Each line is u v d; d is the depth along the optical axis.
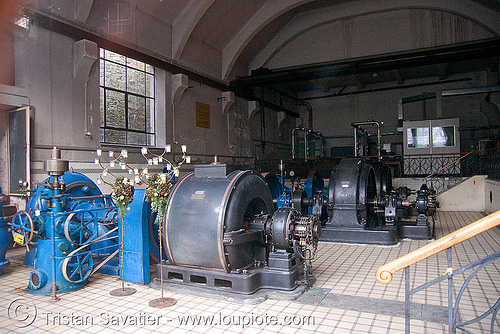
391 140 16.56
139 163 8.47
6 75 6.04
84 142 7.13
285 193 7.23
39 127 6.34
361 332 2.66
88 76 7.22
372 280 3.94
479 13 11.26
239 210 3.58
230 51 12.15
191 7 9.54
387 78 15.96
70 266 3.84
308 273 3.98
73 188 4.86
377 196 6.46
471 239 6.02
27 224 3.92
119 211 3.75
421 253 1.70
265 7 11.55
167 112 9.69
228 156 12.61
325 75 12.06
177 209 3.71
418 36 12.23
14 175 6.20
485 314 1.64
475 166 11.61
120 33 8.11
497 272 4.09
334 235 6.02
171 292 3.67
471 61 13.70
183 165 10.24
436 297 3.34
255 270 3.61
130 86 8.75
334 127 17.72
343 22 13.20
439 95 13.59
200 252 3.56
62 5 6.74
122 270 3.74
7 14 5.93
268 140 15.61
